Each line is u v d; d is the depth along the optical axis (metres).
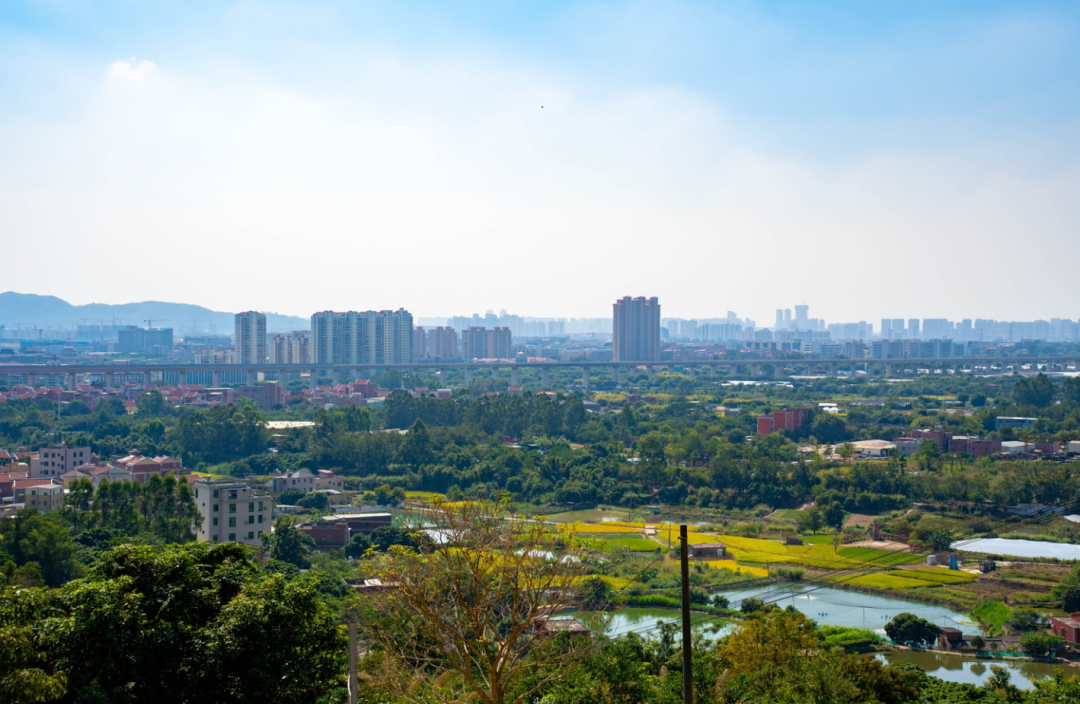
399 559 47.62
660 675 69.00
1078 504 180.25
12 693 38.50
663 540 163.75
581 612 64.00
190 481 194.88
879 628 119.00
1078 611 122.62
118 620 45.78
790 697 63.66
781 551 157.62
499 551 47.06
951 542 160.50
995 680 89.19
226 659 47.69
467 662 45.25
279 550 131.00
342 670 52.41
